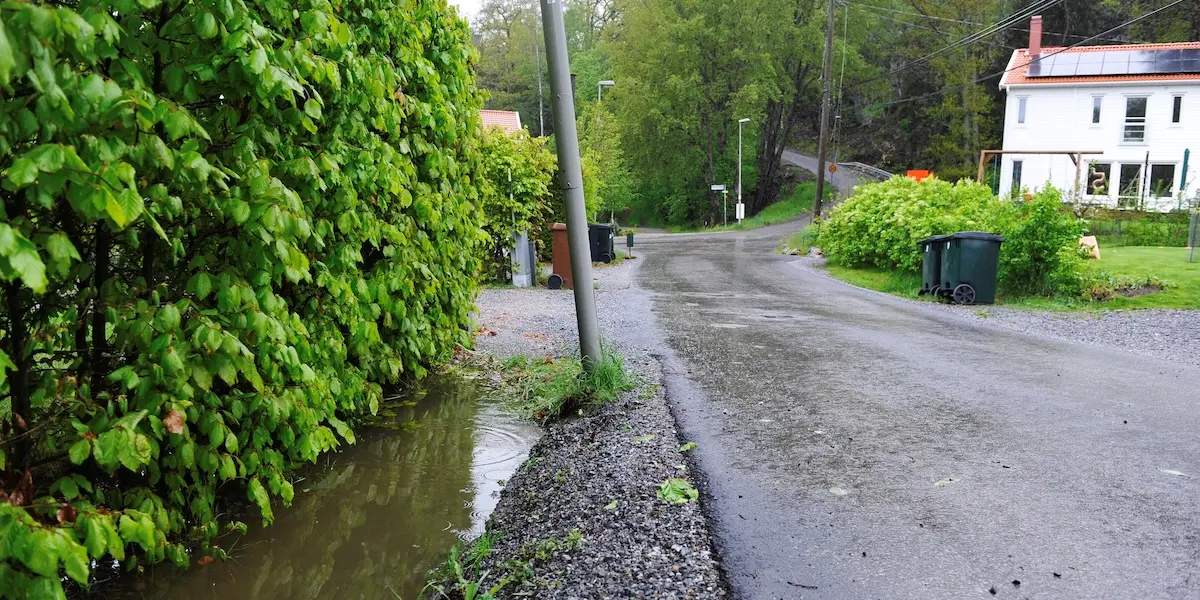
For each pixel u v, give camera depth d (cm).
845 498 389
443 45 589
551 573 322
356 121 427
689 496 390
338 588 332
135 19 271
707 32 5256
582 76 7650
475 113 642
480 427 564
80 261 267
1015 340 927
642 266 2322
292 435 342
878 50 6128
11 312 261
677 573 310
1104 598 288
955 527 353
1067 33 5194
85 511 237
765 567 314
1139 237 2189
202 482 354
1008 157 3572
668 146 5981
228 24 289
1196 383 671
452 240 605
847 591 294
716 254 2953
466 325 696
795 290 1577
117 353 297
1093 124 3412
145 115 241
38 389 274
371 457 500
